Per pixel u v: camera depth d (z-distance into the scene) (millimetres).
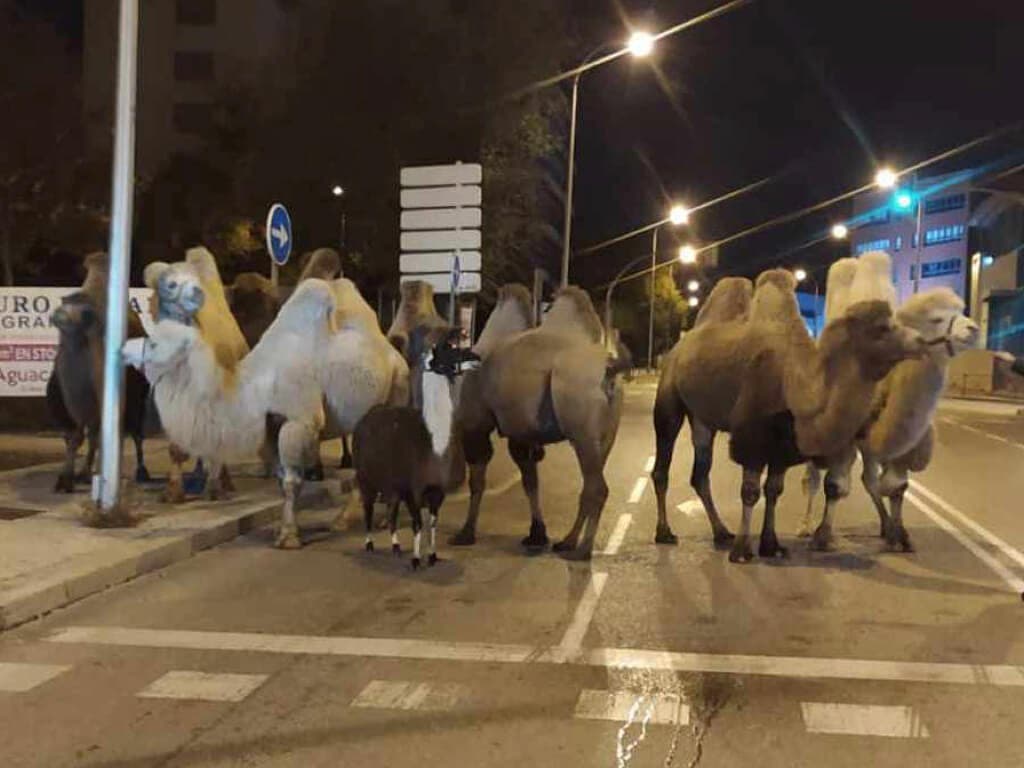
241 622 7812
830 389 9438
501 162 26625
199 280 10602
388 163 25438
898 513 10742
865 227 97875
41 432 18406
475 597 8594
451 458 9695
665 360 11320
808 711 6090
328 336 10703
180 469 11883
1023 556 10547
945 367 9828
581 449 9906
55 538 9781
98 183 35500
